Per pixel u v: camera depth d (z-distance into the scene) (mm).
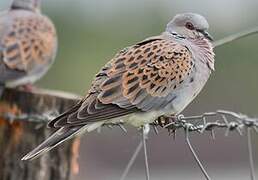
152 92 10438
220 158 20828
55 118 9945
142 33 22297
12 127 11602
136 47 10742
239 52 20625
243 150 20734
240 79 20562
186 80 10602
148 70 10469
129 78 10383
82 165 20797
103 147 20922
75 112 10039
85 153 20922
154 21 22266
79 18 22609
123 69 10422
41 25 14094
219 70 20594
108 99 10219
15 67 13398
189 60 10648
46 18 14336
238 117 9531
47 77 21328
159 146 20812
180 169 20906
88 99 10250
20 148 11578
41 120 11484
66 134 9945
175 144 20781
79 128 10055
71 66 21703
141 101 10391
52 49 14078
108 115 10195
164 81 10484
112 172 20828
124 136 20859
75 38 22297
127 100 10312
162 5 22312
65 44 22156
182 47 10727
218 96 20547
